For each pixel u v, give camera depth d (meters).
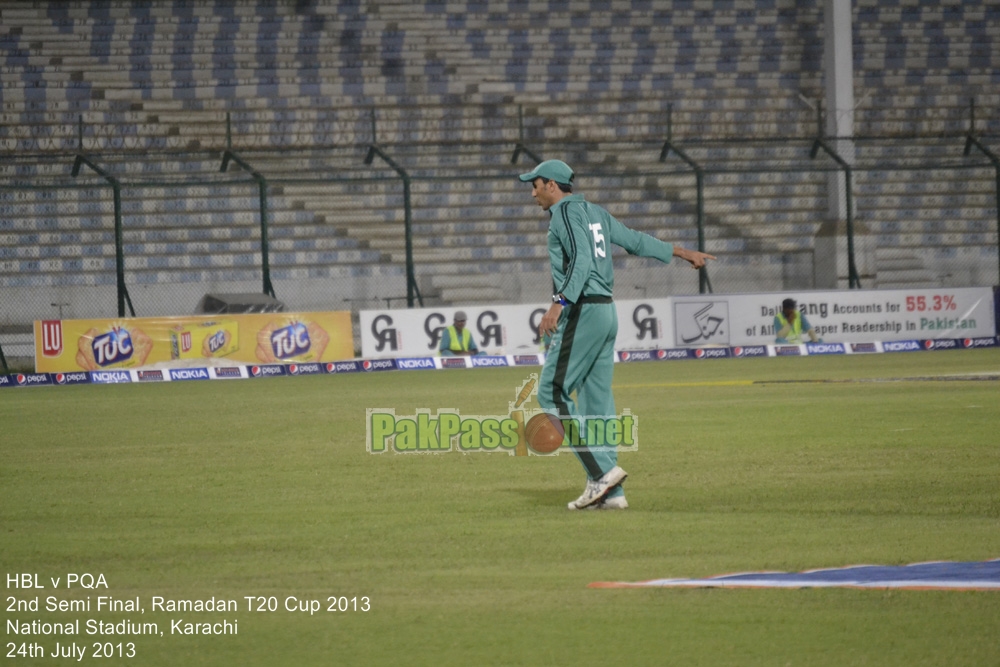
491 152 96.88
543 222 98.75
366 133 105.12
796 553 18.47
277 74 109.62
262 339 72.38
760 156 104.31
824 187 103.31
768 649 13.42
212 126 104.81
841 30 100.94
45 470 29.70
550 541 19.69
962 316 82.88
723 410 41.91
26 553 19.44
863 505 22.92
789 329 79.56
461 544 19.58
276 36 111.19
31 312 89.50
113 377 70.00
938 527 20.62
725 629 14.23
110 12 109.94
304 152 98.75
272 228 94.38
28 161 95.75
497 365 76.31
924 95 114.44
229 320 71.94
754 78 115.06
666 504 23.28
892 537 19.72
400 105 108.00
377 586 16.70
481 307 76.31
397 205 97.25
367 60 111.50
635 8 116.50
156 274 92.00
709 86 114.12
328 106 105.44
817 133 107.38
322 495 25.11
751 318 79.25
